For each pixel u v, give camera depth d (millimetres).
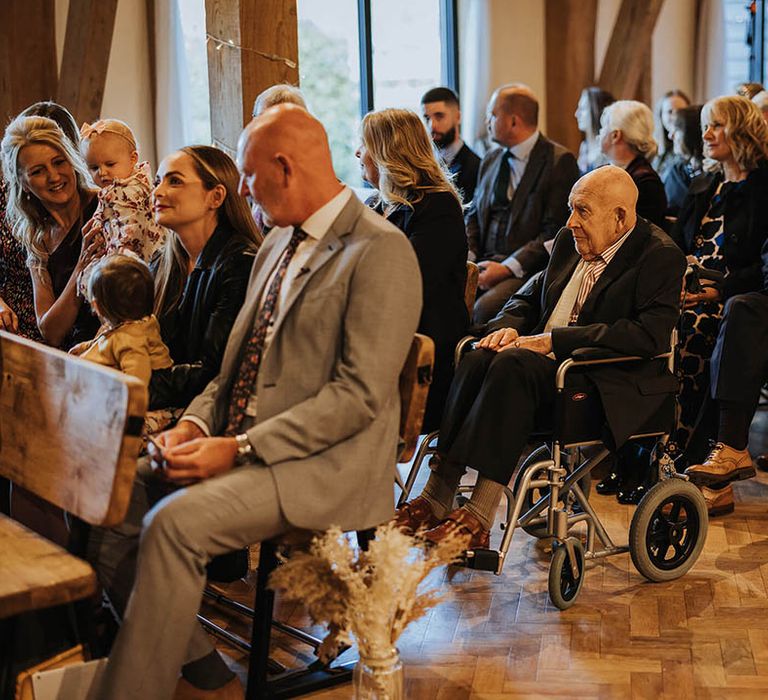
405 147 3602
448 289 3584
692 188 4605
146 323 2873
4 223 3900
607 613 3166
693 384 4391
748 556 3570
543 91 7430
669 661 2871
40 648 2391
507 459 3105
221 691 2463
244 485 2283
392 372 2355
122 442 2109
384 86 7281
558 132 7449
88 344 3020
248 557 3457
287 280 2498
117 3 6172
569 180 5289
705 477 3877
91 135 3395
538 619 3135
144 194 3396
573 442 3158
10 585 2029
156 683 2197
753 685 2738
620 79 7312
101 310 2854
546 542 3715
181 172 2893
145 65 6496
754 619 3105
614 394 3174
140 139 6539
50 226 3738
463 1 7316
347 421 2328
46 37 6016
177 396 2879
